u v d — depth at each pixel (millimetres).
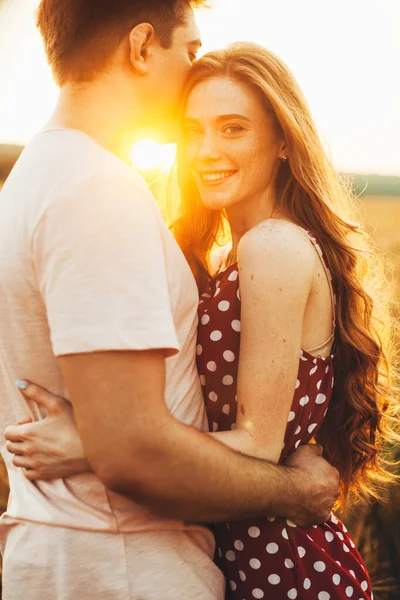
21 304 1262
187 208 1859
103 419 1158
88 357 1152
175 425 1216
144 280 1186
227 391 1512
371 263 1806
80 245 1169
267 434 1403
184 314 1423
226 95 1494
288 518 1513
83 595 1301
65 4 1372
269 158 1582
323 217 1625
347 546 1636
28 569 1318
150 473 1188
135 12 1378
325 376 1618
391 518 2719
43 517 1319
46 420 1311
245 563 1522
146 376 1176
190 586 1370
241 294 1439
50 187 1231
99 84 1392
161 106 1480
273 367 1398
